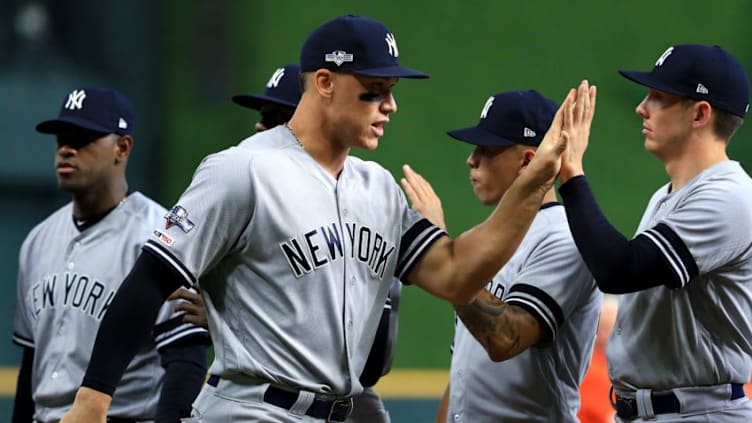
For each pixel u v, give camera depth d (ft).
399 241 42.06
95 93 55.36
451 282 41.29
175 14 148.15
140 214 55.36
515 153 50.78
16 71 147.23
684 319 46.65
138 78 148.66
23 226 146.82
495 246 40.63
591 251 45.09
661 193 49.67
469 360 51.24
